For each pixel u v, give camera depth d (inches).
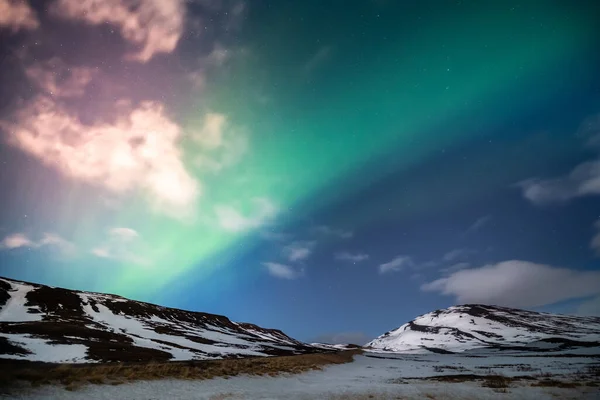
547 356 2955.2
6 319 2864.2
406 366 2273.6
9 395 612.7
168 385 883.4
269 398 807.1
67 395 669.9
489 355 3688.5
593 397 758.5
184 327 4237.2
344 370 1892.2
